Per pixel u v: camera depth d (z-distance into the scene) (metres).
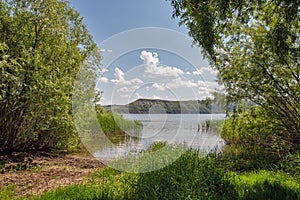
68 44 8.30
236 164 5.77
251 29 6.12
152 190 3.52
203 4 4.56
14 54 7.05
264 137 6.89
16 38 7.16
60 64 7.82
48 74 7.25
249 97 6.74
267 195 3.61
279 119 6.61
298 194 3.58
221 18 4.50
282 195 3.61
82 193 3.64
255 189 3.84
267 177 4.40
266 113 6.79
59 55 7.89
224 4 4.16
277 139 6.71
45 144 8.48
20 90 6.92
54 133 8.18
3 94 6.46
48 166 6.16
